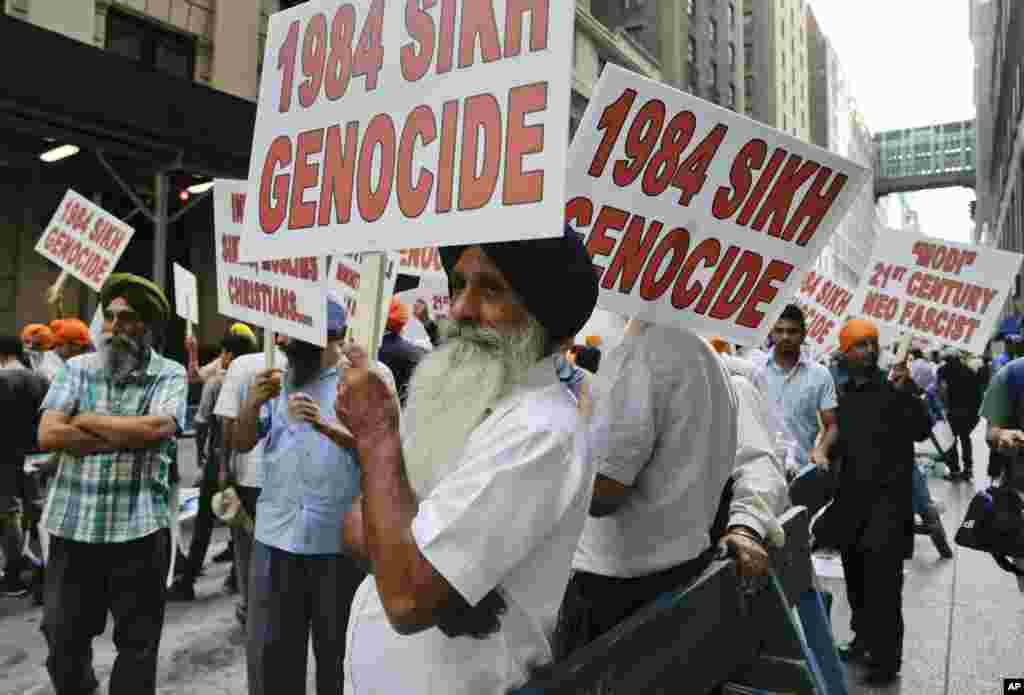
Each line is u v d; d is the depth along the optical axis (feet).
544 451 3.80
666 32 133.49
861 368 14.39
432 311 22.86
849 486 13.97
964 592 18.44
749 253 6.86
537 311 4.30
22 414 17.61
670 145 6.64
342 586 9.78
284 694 9.71
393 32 5.12
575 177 6.48
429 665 4.10
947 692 12.99
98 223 22.12
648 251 6.60
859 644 14.53
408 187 4.87
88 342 20.76
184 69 47.39
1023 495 11.50
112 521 9.89
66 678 10.07
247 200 5.97
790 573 8.32
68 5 40.09
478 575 3.52
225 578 19.17
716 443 6.72
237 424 10.37
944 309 17.38
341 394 4.00
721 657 6.34
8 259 39.29
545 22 4.34
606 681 4.63
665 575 6.51
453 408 4.14
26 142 35.22
